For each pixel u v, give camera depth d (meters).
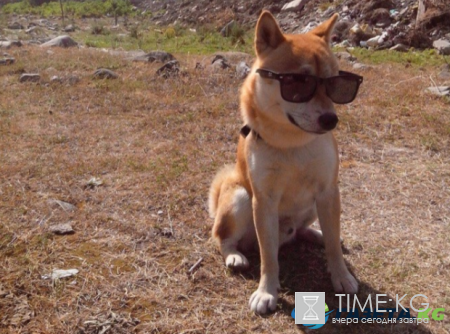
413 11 3.91
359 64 2.93
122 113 2.13
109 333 0.99
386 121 1.96
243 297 1.10
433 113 2.02
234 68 2.82
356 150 1.74
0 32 5.29
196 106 2.19
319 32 1.14
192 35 4.98
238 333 1.00
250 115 1.09
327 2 4.75
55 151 1.72
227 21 5.34
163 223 1.34
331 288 1.13
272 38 1.06
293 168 1.07
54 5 8.16
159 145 1.79
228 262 1.17
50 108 2.17
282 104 1.02
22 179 1.52
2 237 1.24
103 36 5.41
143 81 2.57
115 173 1.58
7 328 0.99
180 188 1.50
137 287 1.11
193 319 1.03
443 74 2.67
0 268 1.14
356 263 1.18
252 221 1.21
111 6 7.51
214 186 1.33
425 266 1.16
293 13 4.98
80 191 1.47
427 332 0.99
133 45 4.44
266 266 1.08
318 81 1.01
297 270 1.18
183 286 1.12
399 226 1.32
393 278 1.13
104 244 1.24
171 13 6.67
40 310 1.04
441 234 1.27
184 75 2.67
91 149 1.75
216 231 1.23
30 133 1.86
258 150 1.08
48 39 4.68
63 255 1.19
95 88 2.46
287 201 1.15
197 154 1.72
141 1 8.07
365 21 4.08
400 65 3.01
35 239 1.24
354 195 1.46
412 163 1.65
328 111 0.99
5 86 2.48
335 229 1.11
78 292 1.08
